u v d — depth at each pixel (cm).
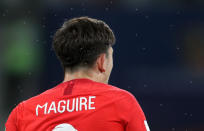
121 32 3472
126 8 3488
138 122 540
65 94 555
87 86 559
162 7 3472
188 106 3400
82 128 527
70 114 536
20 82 3672
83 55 561
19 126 566
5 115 3612
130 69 3450
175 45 3447
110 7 3503
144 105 3431
